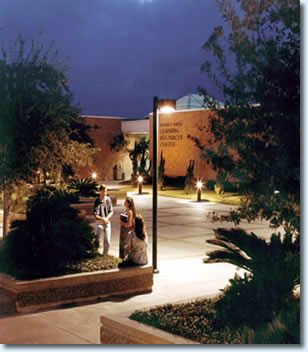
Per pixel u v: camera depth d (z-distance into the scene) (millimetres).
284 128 5727
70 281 9336
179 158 39688
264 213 5871
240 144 5926
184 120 39188
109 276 9773
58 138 13578
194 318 6418
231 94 6039
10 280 9078
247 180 5891
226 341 5660
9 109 12953
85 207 22203
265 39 5973
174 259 13438
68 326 8039
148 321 6309
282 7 5824
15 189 13250
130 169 51438
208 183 36375
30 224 10164
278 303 6125
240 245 6398
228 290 6523
